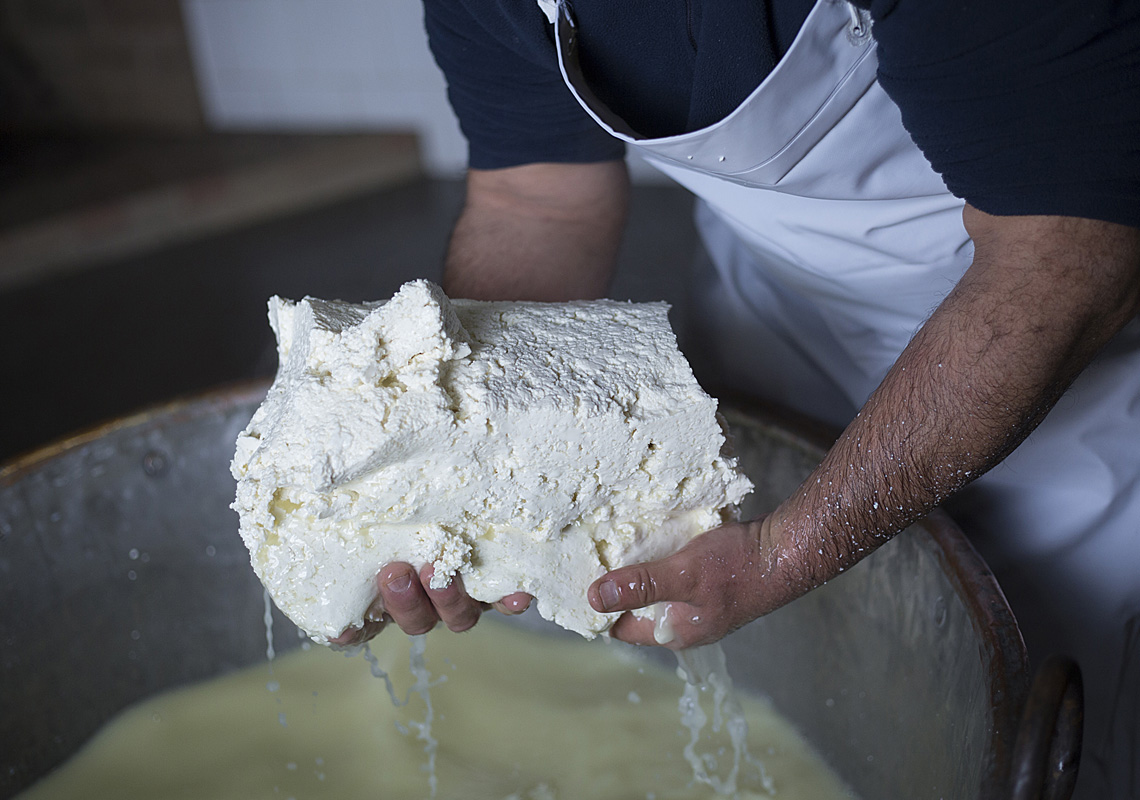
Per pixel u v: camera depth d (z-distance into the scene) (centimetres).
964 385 66
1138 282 65
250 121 428
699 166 83
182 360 264
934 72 62
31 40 427
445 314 73
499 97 100
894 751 94
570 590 80
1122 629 107
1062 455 99
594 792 107
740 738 108
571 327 83
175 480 114
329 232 350
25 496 103
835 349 114
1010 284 65
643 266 280
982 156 64
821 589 100
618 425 74
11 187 367
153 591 118
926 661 86
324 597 77
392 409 70
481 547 78
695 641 81
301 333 79
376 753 113
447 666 124
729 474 80
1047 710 58
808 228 92
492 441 73
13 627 106
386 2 386
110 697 119
